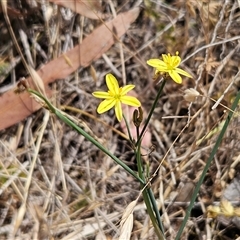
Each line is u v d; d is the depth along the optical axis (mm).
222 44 196
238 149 176
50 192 169
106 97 114
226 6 200
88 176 180
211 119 186
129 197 177
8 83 200
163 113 201
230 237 164
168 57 116
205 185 177
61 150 189
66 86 200
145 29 220
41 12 208
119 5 223
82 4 202
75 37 211
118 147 194
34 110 186
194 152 181
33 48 204
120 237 116
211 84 185
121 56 204
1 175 169
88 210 163
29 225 161
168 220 162
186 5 201
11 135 188
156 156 189
